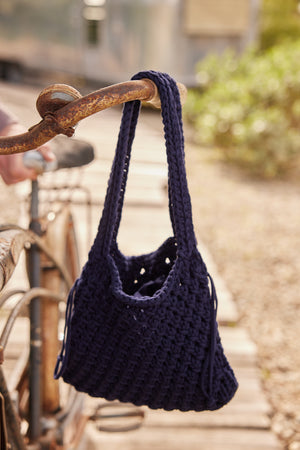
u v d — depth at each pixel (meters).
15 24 10.59
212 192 6.54
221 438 2.42
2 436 0.93
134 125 0.95
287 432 2.57
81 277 1.00
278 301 3.98
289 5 15.31
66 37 10.27
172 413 2.56
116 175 0.94
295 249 4.94
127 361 0.99
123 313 0.96
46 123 0.78
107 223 0.96
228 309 3.62
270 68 8.77
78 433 1.91
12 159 1.33
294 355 3.28
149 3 9.48
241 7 9.68
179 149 0.92
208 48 9.79
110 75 10.14
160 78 0.90
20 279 3.57
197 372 0.98
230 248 4.89
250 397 2.73
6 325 1.23
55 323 1.65
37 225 1.53
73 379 1.07
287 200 6.44
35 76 10.92
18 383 1.75
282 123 7.55
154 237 4.71
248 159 7.80
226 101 8.49
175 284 0.94
